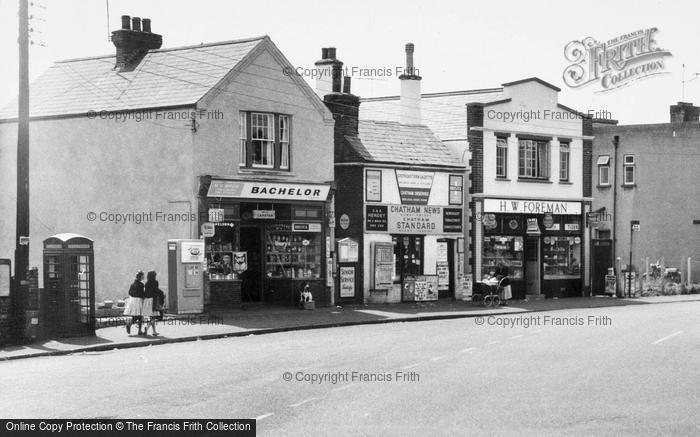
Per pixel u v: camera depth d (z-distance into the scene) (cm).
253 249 3206
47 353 2059
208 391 1483
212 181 2908
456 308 3384
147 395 1442
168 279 2870
